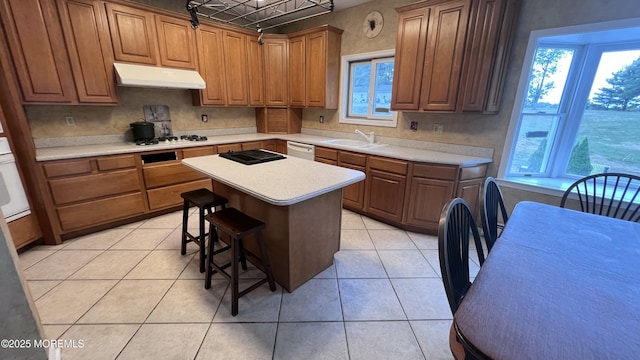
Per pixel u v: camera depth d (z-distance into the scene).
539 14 2.30
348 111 4.10
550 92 2.57
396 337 1.55
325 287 1.97
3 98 2.09
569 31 2.18
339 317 1.69
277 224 1.84
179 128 3.77
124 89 3.20
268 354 1.43
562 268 0.97
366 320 1.67
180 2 3.43
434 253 2.46
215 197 2.17
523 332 0.68
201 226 2.10
